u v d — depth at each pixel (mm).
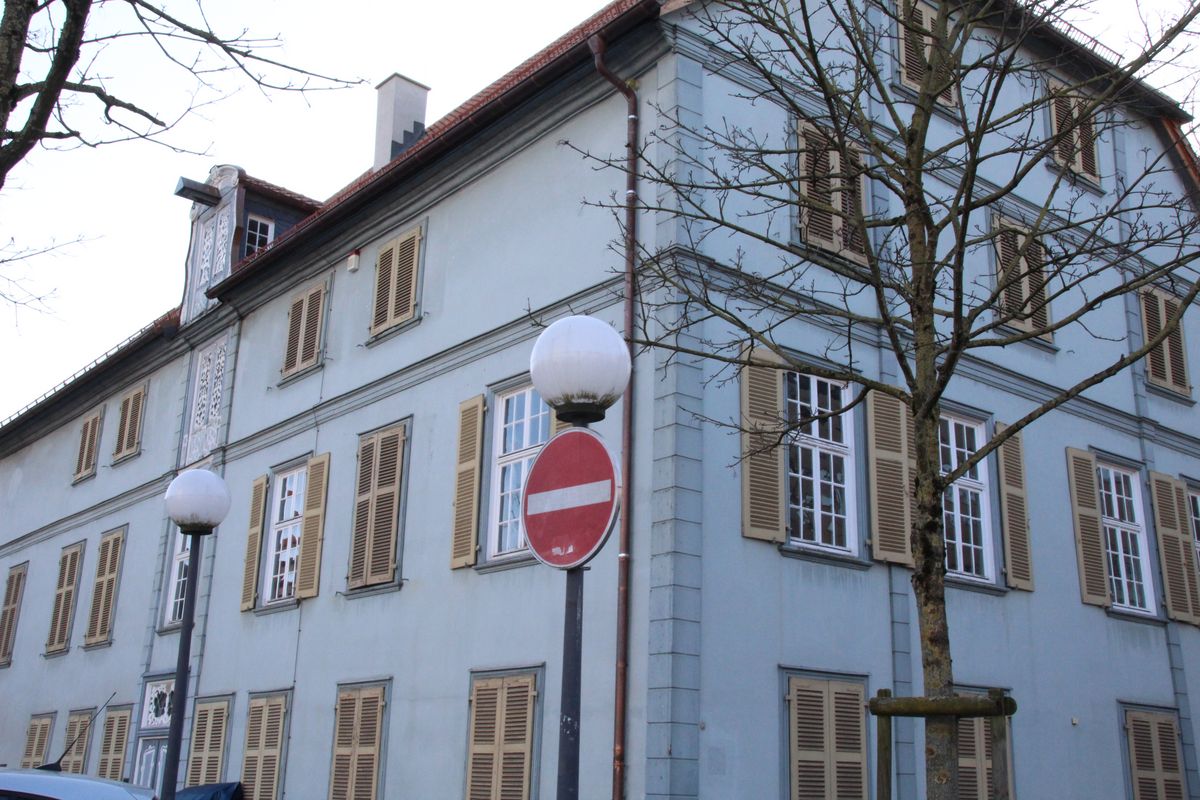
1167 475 17781
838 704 12438
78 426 26812
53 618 25172
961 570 14469
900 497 13680
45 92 7684
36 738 24266
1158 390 18266
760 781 11586
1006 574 14758
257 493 19047
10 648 26719
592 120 14297
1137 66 8445
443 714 14094
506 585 13742
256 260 19969
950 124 15891
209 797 16672
